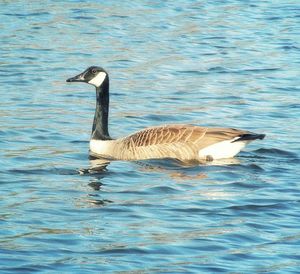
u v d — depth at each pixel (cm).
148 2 3619
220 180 1677
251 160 1808
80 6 3500
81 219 1451
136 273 1240
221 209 1512
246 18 3388
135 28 3184
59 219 1447
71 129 2047
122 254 1308
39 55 2780
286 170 1745
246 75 2600
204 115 2194
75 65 2675
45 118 2130
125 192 1595
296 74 2616
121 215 1473
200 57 2812
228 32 3156
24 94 2355
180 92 2408
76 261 1277
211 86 2477
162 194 1587
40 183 1644
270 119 2156
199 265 1273
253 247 1346
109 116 2173
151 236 1381
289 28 3231
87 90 2423
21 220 1438
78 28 3158
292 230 1420
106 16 3353
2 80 2497
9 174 1694
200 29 3191
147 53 2847
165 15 3406
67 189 1608
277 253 1324
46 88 2427
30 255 1295
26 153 1839
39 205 1513
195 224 1438
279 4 3650
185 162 1795
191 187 1630
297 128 2075
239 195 1585
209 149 1792
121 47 2916
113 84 2480
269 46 2966
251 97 2361
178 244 1349
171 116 2181
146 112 2214
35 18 3281
